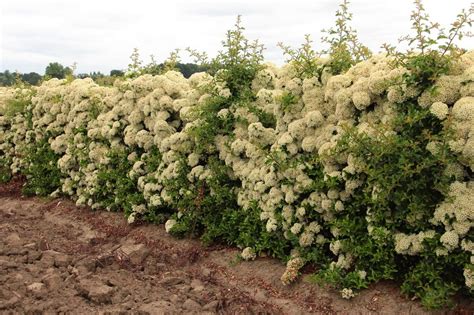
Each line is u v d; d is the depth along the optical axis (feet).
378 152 16.51
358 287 17.78
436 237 15.98
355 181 17.94
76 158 34.14
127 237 27.40
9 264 22.13
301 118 20.66
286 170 20.10
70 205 34.40
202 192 24.67
